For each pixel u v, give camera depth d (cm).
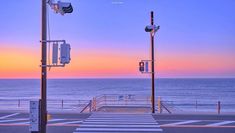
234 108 6719
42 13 1309
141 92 13962
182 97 10844
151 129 1733
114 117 2231
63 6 1291
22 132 1638
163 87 19000
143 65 2620
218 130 1712
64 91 14725
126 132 1642
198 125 1884
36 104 1255
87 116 2295
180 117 2258
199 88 17512
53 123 1938
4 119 2130
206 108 6669
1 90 16200
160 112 2638
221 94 12469
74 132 1631
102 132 1638
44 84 1289
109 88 17838
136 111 2830
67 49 1246
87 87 19362
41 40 1295
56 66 1272
